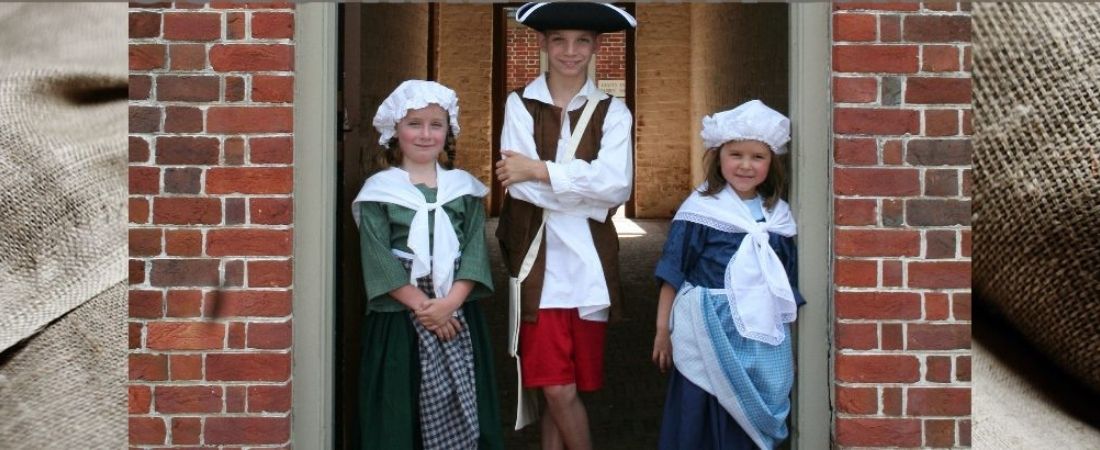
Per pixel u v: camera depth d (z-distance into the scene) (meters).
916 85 2.54
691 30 9.70
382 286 2.61
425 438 2.69
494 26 9.59
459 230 2.71
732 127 2.57
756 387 2.59
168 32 2.53
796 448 2.70
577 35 2.71
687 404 2.64
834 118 2.56
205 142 2.53
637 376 4.48
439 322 2.63
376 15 4.26
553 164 2.69
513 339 2.78
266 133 2.53
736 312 2.57
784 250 2.64
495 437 2.80
